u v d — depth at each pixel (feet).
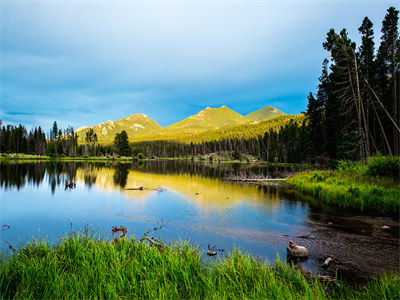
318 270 21.94
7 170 138.31
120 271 16.43
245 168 218.38
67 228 36.86
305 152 234.58
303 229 35.73
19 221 40.98
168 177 126.93
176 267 17.16
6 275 15.29
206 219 42.32
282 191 75.77
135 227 37.42
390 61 96.89
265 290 14.40
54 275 15.39
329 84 119.34
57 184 90.79
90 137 459.32
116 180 109.09
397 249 27.09
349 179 65.82
